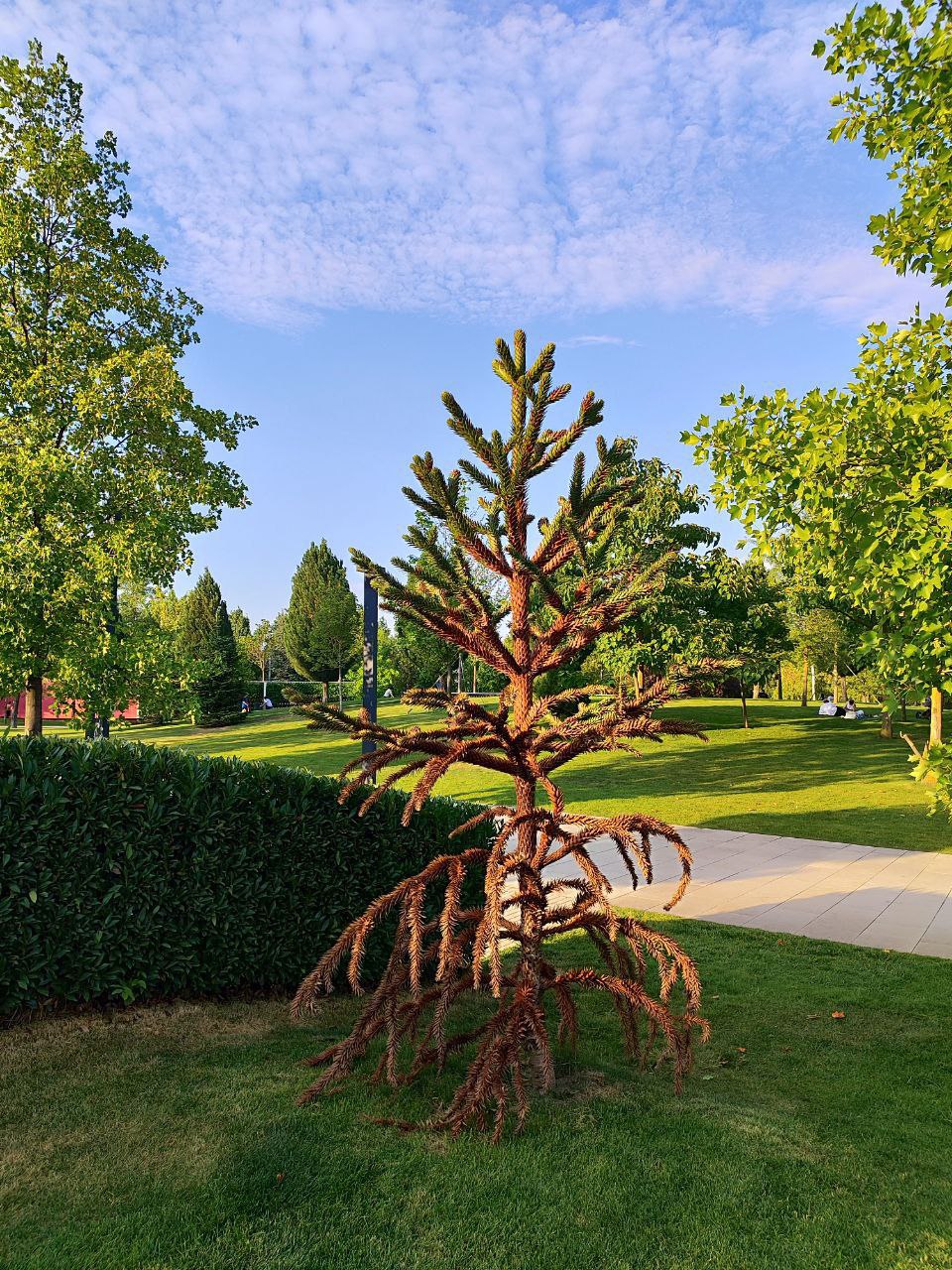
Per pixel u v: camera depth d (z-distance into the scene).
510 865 3.51
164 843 4.77
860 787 17.75
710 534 23.44
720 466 6.61
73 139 13.12
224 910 4.97
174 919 4.80
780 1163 3.43
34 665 11.08
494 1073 3.55
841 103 5.90
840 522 6.03
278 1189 3.11
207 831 4.91
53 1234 2.76
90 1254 2.66
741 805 16.02
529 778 4.00
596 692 3.91
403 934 3.91
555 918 4.05
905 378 5.89
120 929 4.61
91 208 13.35
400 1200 3.08
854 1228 2.98
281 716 46.62
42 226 13.23
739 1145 3.56
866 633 5.81
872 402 5.85
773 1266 2.76
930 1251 2.86
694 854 11.67
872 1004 5.58
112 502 12.98
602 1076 4.32
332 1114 3.72
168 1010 4.82
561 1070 4.36
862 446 5.83
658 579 3.92
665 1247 2.85
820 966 6.48
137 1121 3.57
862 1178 3.34
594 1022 5.24
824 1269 2.75
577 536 3.65
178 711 12.70
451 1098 3.95
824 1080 4.36
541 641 4.05
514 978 4.05
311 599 52.28
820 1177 3.34
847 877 10.10
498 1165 3.34
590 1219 2.99
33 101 12.92
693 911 8.41
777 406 6.37
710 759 22.73
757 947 7.06
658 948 3.63
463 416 3.68
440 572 3.86
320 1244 2.79
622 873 10.41
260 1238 2.80
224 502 14.87
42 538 11.19
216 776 5.05
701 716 33.41
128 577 11.80
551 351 3.80
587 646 4.15
